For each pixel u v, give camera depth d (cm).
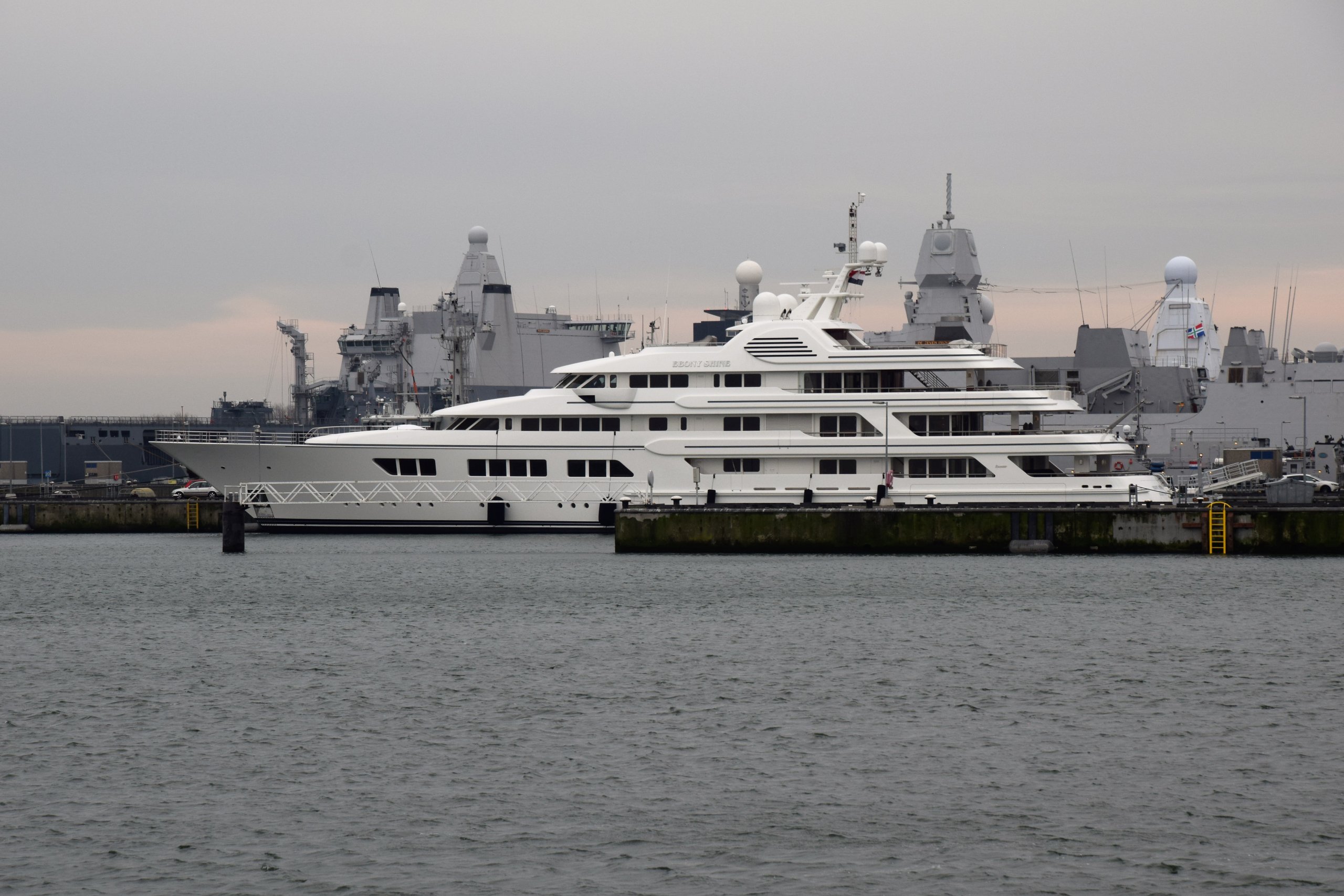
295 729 15350
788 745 14612
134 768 13875
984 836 11900
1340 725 15400
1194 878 10988
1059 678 17775
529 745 14638
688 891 10781
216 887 10856
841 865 11275
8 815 12438
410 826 12169
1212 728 15338
